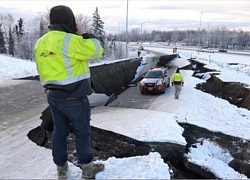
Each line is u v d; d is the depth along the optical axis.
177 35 167.25
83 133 3.38
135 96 18.66
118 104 15.86
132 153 6.38
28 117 7.42
